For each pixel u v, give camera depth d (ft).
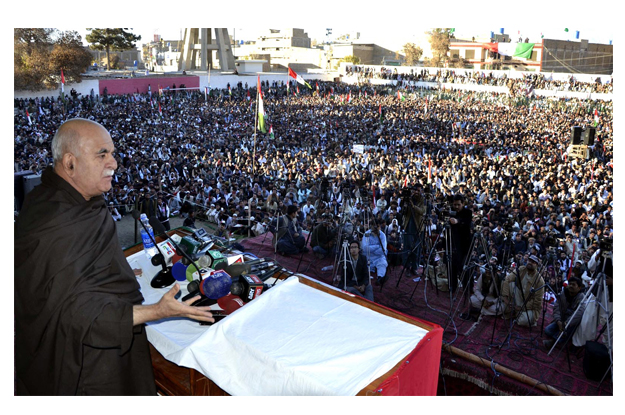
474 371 14.47
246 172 53.83
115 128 87.76
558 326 15.61
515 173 55.11
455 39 174.60
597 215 37.37
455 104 136.05
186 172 55.06
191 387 6.91
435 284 19.67
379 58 209.15
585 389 13.32
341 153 73.31
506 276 17.29
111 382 6.15
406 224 23.15
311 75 182.70
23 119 86.17
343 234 21.57
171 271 8.35
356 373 5.77
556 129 95.61
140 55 228.63
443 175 54.08
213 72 177.27
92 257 5.75
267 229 25.80
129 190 38.09
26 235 5.58
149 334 6.91
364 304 7.34
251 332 6.44
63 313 5.51
